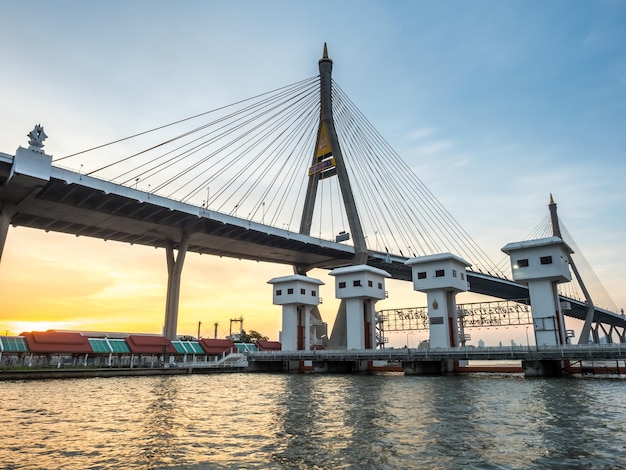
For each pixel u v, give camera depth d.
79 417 20.47
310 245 84.88
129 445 14.79
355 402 25.70
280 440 15.49
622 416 19.94
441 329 55.62
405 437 15.86
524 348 44.44
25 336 55.09
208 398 28.33
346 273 66.00
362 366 64.50
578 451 13.88
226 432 16.94
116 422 19.14
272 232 77.56
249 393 31.52
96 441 15.36
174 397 28.92
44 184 52.22
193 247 85.12
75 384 39.19
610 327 130.62
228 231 75.62
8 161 50.41
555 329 47.62
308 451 14.01
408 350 51.53
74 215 64.06
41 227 68.94
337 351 57.81
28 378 43.62
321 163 92.38
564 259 50.94
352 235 86.88
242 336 124.56
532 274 49.50
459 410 22.05
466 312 71.00
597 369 48.12
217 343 74.12
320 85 95.50
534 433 16.41
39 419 19.92
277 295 72.81
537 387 33.47
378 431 16.92
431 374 52.28
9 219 58.66
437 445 14.67
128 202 60.75
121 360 60.81
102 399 27.62
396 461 12.90
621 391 30.02
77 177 54.47
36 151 50.56
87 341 59.09
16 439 15.68
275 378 49.59
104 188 56.84
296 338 70.81
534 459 13.04
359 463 12.73
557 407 22.73
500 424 18.22
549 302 48.75
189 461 12.93
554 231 98.88
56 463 12.66
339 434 16.45
